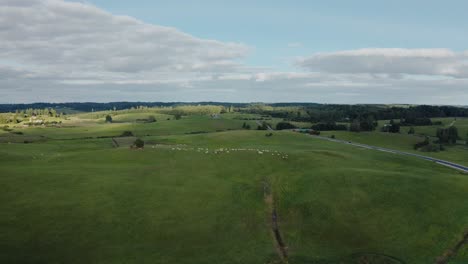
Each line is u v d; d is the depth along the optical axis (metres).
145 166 75.19
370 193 60.16
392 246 46.47
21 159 81.31
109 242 43.88
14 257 38.88
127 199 55.62
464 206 55.38
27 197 54.25
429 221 51.78
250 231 49.28
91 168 71.94
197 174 70.88
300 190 62.72
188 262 40.59
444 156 129.00
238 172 73.25
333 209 55.47
